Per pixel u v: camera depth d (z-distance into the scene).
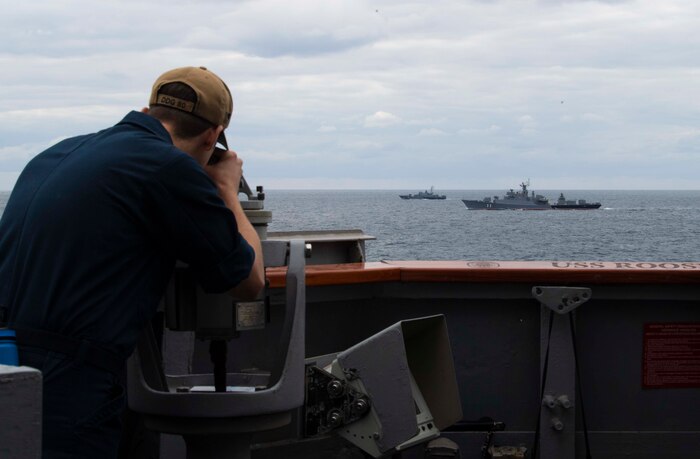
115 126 2.21
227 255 2.13
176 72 2.26
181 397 2.26
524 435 3.71
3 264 2.10
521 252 113.12
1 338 1.87
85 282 2.01
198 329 2.31
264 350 3.56
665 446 3.74
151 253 2.11
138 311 2.07
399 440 2.65
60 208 2.04
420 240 125.50
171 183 2.07
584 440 3.71
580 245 123.06
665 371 3.74
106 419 2.00
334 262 4.25
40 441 1.56
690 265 3.78
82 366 1.98
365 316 3.78
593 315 3.71
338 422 2.67
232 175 2.35
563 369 3.62
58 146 2.21
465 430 3.65
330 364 2.85
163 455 3.06
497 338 3.73
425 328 3.00
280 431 3.54
